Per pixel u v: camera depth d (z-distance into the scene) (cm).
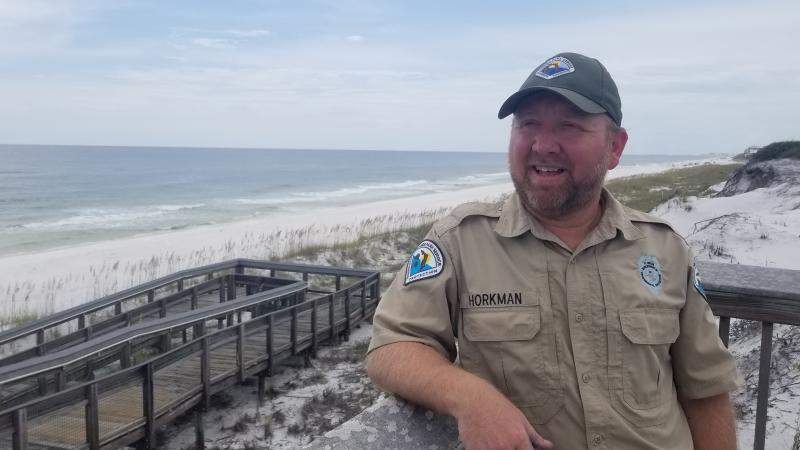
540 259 185
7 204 5303
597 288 184
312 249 2208
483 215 195
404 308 181
